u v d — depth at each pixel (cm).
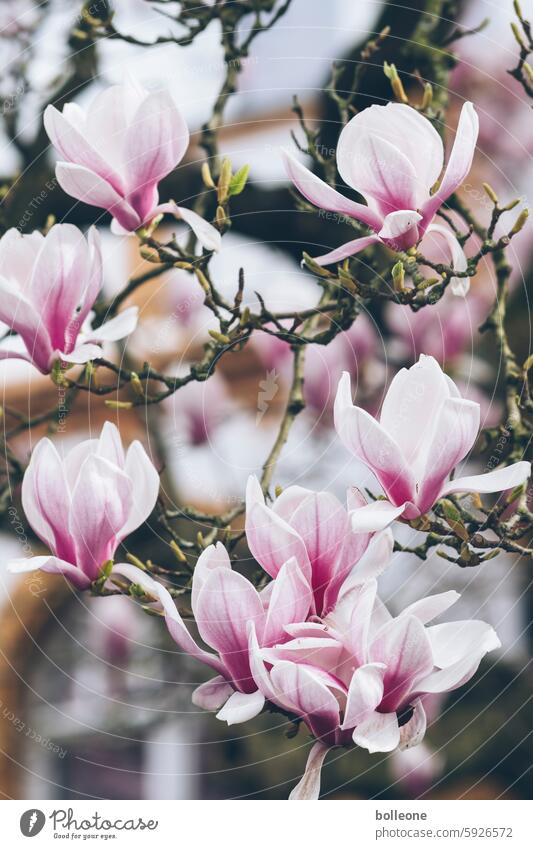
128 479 101
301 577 95
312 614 96
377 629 98
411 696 96
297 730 98
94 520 101
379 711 96
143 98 107
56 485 101
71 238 106
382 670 94
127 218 107
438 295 106
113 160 106
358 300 115
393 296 107
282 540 95
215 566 97
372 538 99
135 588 103
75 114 106
